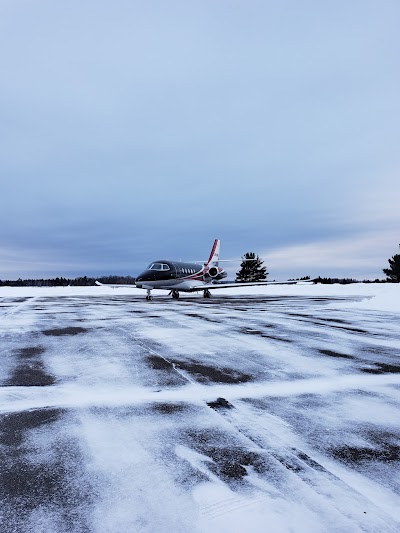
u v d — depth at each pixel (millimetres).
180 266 28766
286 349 7637
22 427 3645
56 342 8430
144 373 5711
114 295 38938
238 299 29562
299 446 3209
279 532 2086
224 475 2711
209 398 4543
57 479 2658
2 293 43250
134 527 2131
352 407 4234
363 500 2398
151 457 3000
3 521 2178
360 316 14508
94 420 3824
